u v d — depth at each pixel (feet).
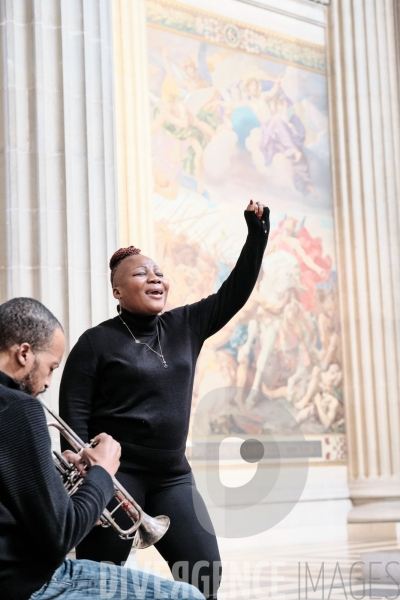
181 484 12.48
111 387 12.51
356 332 40.52
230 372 36.19
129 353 12.59
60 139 24.04
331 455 39.14
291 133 40.40
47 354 9.20
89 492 8.96
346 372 40.42
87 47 25.09
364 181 41.34
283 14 40.98
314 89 41.63
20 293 23.03
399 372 40.63
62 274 23.45
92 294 23.82
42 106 23.85
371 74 42.16
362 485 39.04
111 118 25.43
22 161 23.63
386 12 43.14
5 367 9.05
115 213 24.97
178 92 36.45
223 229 37.11
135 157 33.91
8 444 8.23
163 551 12.12
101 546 11.78
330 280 40.83
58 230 23.67
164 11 36.55
